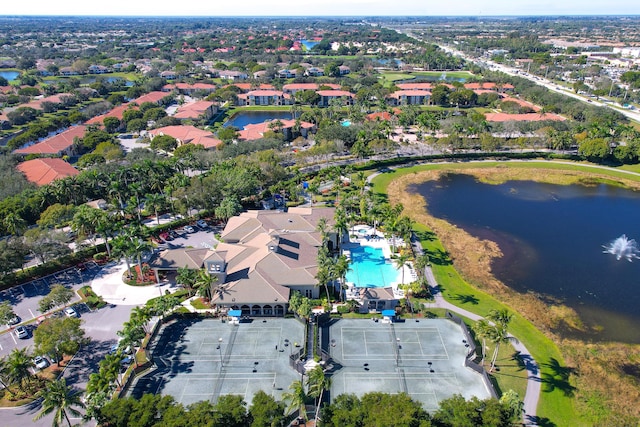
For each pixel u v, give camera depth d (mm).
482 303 102062
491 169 190750
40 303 90938
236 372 79688
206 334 89500
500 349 87188
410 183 176125
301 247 112250
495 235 133875
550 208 153000
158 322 90812
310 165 191250
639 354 87250
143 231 114812
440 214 148250
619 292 106688
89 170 156750
